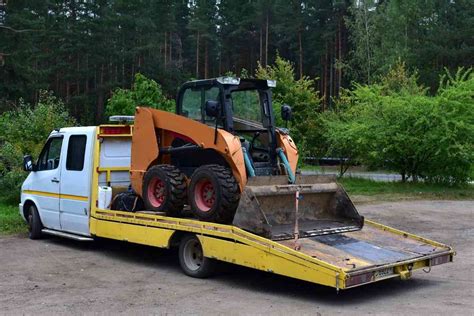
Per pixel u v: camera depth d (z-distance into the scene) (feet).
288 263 23.36
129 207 32.42
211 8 194.49
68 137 35.73
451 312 22.06
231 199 27.02
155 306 22.76
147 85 75.15
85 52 171.12
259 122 31.40
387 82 97.40
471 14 156.76
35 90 122.42
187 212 30.53
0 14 111.04
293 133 83.46
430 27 158.10
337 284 21.81
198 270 27.25
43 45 166.40
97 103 171.01
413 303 23.41
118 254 33.35
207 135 28.60
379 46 161.38
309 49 181.68
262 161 31.07
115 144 34.76
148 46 172.65
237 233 25.23
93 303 23.18
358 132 75.77
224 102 29.37
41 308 22.50
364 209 55.42
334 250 24.77
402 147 74.33
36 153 52.37
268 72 92.22
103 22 170.40
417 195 67.36
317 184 29.22
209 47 193.36
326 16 180.86
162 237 28.71
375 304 23.29
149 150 31.71
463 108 71.20
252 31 196.54
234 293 24.81
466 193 68.64
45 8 160.66
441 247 27.55
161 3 191.31
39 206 37.60
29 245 36.09
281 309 22.45
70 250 34.47
